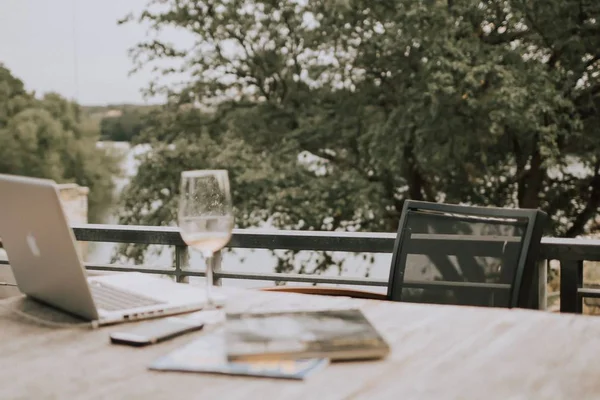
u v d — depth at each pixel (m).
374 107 8.73
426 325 1.20
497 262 1.70
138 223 9.30
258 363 0.98
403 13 7.32
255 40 9.06
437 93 7.05
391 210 9.09
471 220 1.77
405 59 8.12
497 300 1.68
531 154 8.34
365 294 1.79
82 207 13.09
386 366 0.98
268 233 2.66
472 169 8.42
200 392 0.88
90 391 0.89
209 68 9.20
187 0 8.91
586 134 7.86
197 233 1.25
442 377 0.93
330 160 9.30
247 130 9.48
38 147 17.20
